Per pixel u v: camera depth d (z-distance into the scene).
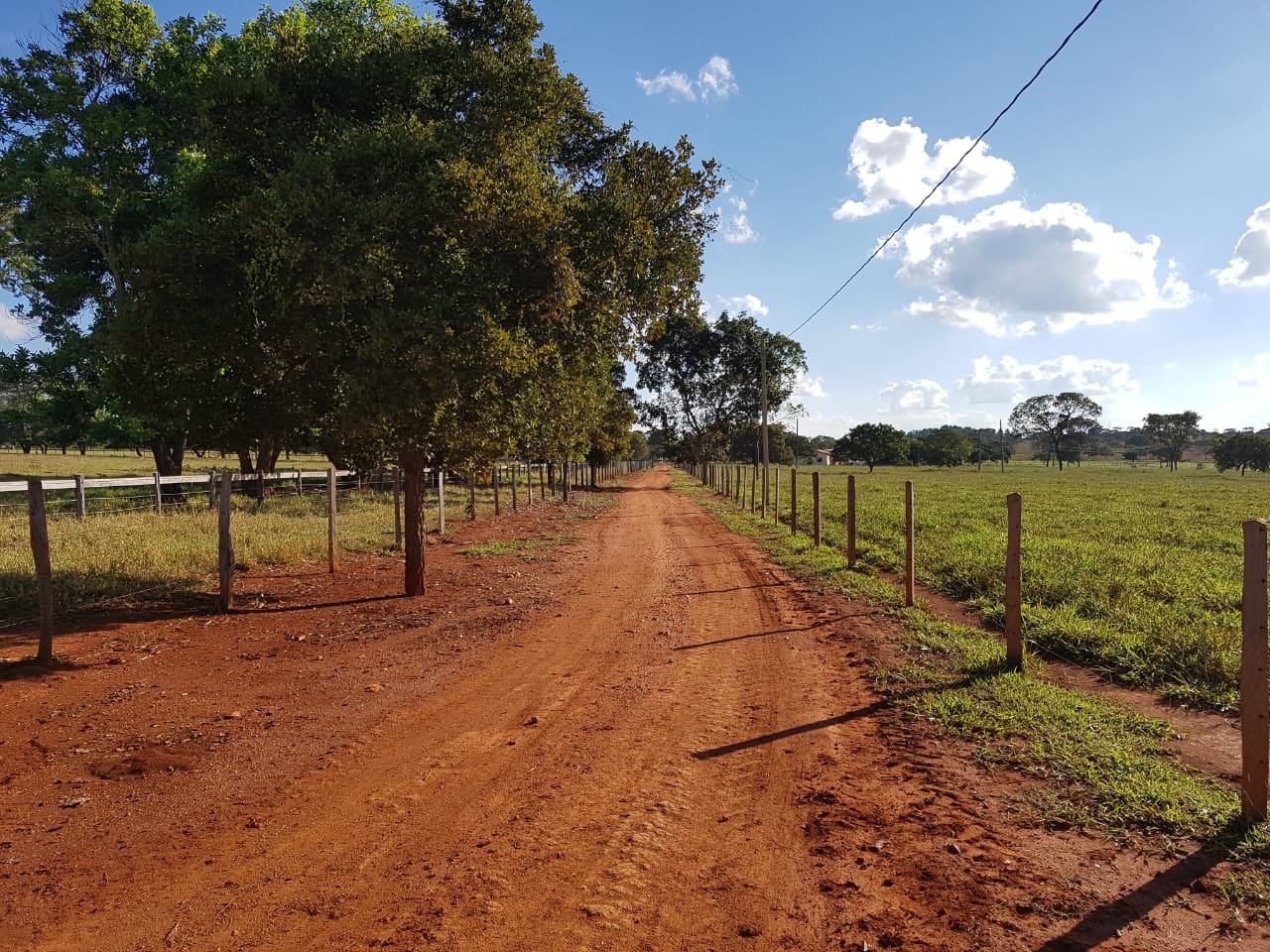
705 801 4.55
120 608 9.80
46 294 26.09
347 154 8.82
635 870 3.75
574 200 10.45
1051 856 3.86
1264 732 4.03
